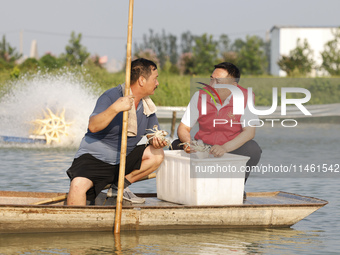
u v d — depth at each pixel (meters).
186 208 6.20
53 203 6.73
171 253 5.42
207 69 45.00
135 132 6.49
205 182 6.36
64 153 12.14
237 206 6.30
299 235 6.13
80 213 6.02
